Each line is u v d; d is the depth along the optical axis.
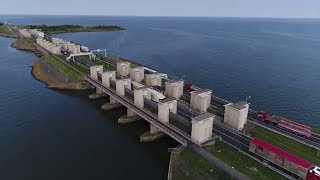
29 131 92.56
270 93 133.12
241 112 77.62
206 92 92.31
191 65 190.75
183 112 91.25
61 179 67.88
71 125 97.62
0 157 77.12
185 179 63.56
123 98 101.25
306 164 57.16
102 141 86.75
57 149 81.88
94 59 172.38
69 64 158.88
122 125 98.25
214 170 60.91
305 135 74.75
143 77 128.88
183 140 71.25
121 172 70.88
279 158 60.50
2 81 145.75
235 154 66.25
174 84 102.31
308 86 144.62
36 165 73.62
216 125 81.50
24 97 123.69
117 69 141.75
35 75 156.25
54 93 129.75
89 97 123.62
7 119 101.00
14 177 68.44
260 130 78.88
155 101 98.12
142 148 82.75
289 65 193.00
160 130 87.44
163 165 74.50
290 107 116.19
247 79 156.50
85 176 69.06
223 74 167.12
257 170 59.91
